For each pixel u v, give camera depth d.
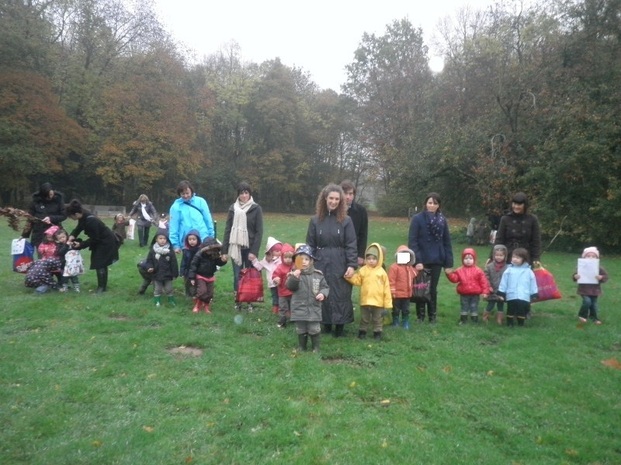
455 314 8.90
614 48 21.55
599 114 19.22
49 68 35.69
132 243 17.72
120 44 39.84
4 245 15.85
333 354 6.36
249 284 8.45
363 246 7.59
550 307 9.60
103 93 37.91
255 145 50.88
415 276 7.82
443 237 8.05
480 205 24.34
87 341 6.58
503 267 8.54
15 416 4.56
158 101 39.06
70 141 35.78
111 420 4.53
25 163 32.41
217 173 49.09
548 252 19.62
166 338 6.77
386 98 44.53
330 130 52.84
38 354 6.07
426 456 4.05
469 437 4.39
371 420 4.60
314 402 4.96
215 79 50.97
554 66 22.31
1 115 31.88
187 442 4.18
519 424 4.68
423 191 24.52
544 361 6.32
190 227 9.05
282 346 6.65
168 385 5.28
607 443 4.34
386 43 47.94
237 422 4.50
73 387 5.15
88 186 42.56
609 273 14.16
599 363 6.34
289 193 53.28
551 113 20.56
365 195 59.50
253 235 8.61
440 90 32.41
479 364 6.12
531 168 19.77
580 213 19.47
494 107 23.62
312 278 6.45
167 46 41.47
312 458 3.96
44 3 35.25
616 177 19.33
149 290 9.77
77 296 8.98
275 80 50.59
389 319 8.28
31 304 8.27
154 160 38.62
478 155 21.52
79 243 9.34
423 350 6.70
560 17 22.72
